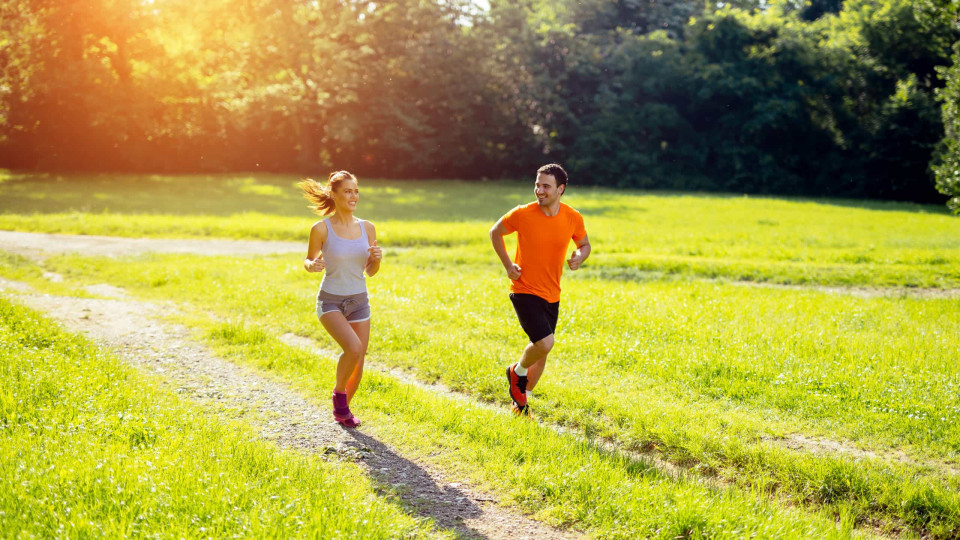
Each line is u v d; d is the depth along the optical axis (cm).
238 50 4112
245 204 2781
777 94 4678
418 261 1523
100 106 3544
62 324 827
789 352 777
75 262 1379
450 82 4616
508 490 459
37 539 337
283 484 420
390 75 4544
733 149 4769
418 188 4019
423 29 4628
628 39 5025
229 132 4372
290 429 548
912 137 4341
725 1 5350
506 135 4931
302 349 793
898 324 961
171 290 1105
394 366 743
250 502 389
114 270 1291
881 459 532
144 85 3684
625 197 3734
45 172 3906
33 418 489
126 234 1903
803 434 577
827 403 627
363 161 4847
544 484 455
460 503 443
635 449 554
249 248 1752
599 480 453
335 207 560
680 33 5444
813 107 4747
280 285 1154
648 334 853
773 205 3366
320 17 4419
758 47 4750
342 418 559
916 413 600
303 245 1830
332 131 4334
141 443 460
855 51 4653
